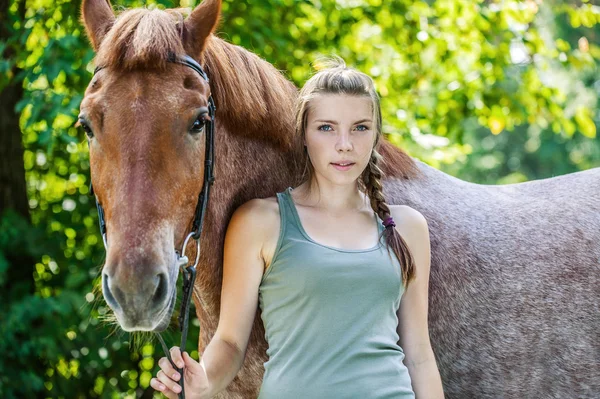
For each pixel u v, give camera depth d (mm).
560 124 5883
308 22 5223
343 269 2152
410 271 2240
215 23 2266
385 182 2670
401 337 2299
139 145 2035
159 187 2035
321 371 2107
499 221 2756
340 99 2209
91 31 2340
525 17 5531
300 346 2141
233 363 2236
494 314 2605
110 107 2070
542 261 2666
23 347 4418
